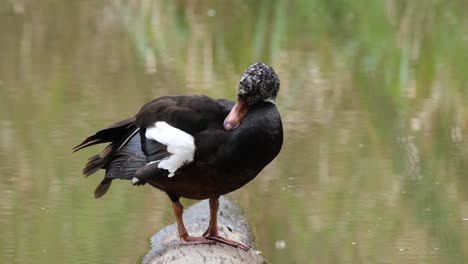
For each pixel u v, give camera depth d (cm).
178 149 904
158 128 927
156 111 940
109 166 966
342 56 1895
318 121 1510
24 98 1628
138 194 1217
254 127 900
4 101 1609
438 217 1130
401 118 1535
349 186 1236
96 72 1788
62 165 1309
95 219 1127
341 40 2020
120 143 977
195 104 928
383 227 1102
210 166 904
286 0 2172
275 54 1916
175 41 2012
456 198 1191
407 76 1759
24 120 1504
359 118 1529
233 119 906
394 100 1628
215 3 2311
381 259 1016
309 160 1336
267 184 1244
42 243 1061
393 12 2153
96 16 2216
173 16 2195
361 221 1120
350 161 1331
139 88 1680
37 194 1208
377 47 1958
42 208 1163
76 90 1673
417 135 1447
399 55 1889
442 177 1266
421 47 1955
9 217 1134
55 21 2175
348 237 1073
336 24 2133
